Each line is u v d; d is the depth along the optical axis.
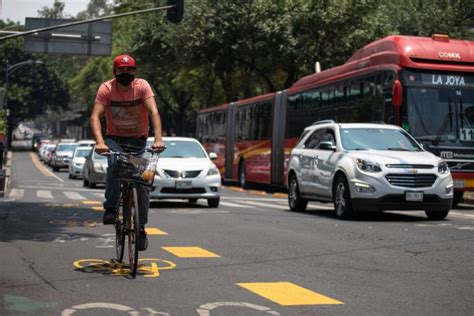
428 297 9.90
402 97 27.36
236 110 48.88
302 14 54.31
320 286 10.65
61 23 46.62
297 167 24.45
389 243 15.46
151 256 13.40
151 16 68.12
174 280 10.99
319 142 23.58
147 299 9.59
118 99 11.43
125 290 10.16
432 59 27.95
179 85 79.56
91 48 47.03
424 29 55.50
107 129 11.70
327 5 54.53
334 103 33.19
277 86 68.50
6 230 17.36
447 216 23.02
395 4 57.44
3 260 12.66
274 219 21.16
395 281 11.08
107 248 14.26
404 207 20.25
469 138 27.89
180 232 17.39
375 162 20.38
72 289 10.18
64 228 17.88
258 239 16.08
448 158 27.66
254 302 9.48
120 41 81.38
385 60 28.59
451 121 27.80
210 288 10.38
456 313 8.95
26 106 132.12
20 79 131.12
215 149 53.44
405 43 28.16
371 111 29.16
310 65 56.31
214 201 26.14
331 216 22.56
